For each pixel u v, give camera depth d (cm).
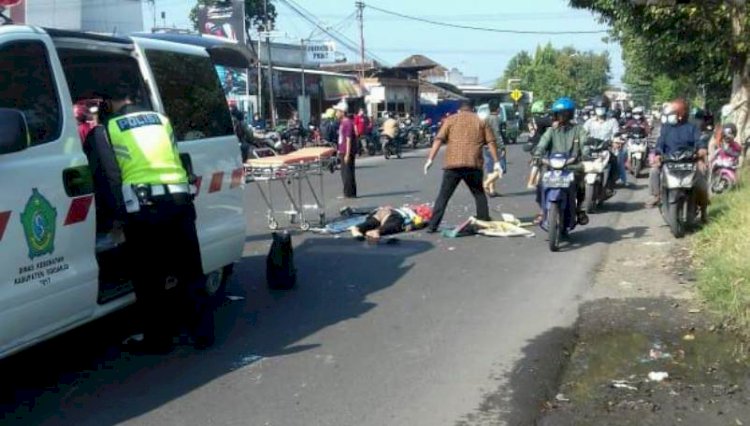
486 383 520
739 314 621
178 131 638
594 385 513
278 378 533
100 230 562
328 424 457
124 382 526
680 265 838
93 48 570
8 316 446
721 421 450
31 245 462
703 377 520
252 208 1391
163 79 637
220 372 545
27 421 464
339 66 5369
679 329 623
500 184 1784
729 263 699
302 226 1133
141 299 565
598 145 1262
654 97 6950
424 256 933
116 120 546
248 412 476
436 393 504
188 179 579
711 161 1352
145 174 540
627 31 1939
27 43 493
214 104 701
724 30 1539
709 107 2919
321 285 794
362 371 545
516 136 4309
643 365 546
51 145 491
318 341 612
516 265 876
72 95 634
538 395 498
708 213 1062
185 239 569
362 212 1291
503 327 642
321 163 1171
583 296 734
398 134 3055
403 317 676
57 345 601
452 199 1473
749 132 1505
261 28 4191
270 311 700
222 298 731
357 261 906
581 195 1020
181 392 509
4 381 529
